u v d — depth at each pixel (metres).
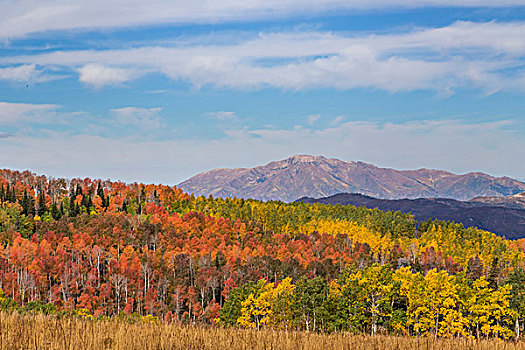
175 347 20.80
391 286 66.00
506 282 77.94
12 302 73.00
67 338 20.22
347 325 65.88
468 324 65.44
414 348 24.80
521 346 26.89
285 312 76.25
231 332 25.19
